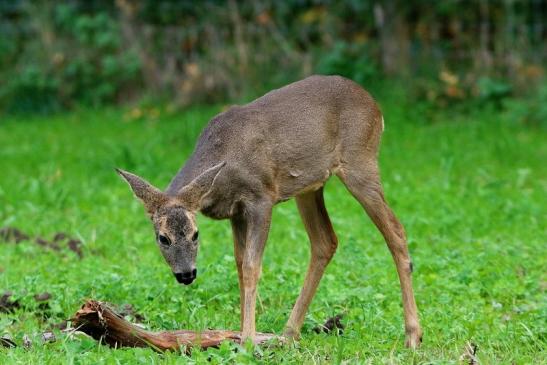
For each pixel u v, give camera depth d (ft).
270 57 76.84
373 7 76.28
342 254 37.50
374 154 31.68
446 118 69.67
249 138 29.86
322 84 31.50
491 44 74.69
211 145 30.01
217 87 77.00
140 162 57.52
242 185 29.63
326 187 51.37
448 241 40.47
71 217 46.42
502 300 33.45
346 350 28.12
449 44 74.64
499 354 28.14
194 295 33.60
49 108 80.02
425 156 58.54
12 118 78.28
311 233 31.53
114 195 50.16
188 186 28.71
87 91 80.12
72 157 61.00
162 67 79.61
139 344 28.02
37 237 42.50
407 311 29.96
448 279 35.06
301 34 78.38
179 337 28.35
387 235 31.04
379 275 35.40
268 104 30.73
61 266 37.50
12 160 60.90
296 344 28.68
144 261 38.29
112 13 82.28
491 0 74.38
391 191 49.29
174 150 62.39
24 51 81.66
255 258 29.53
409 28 75.92
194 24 80.43
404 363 27.07
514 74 71.67
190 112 73.97
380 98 72.08
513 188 50.31
